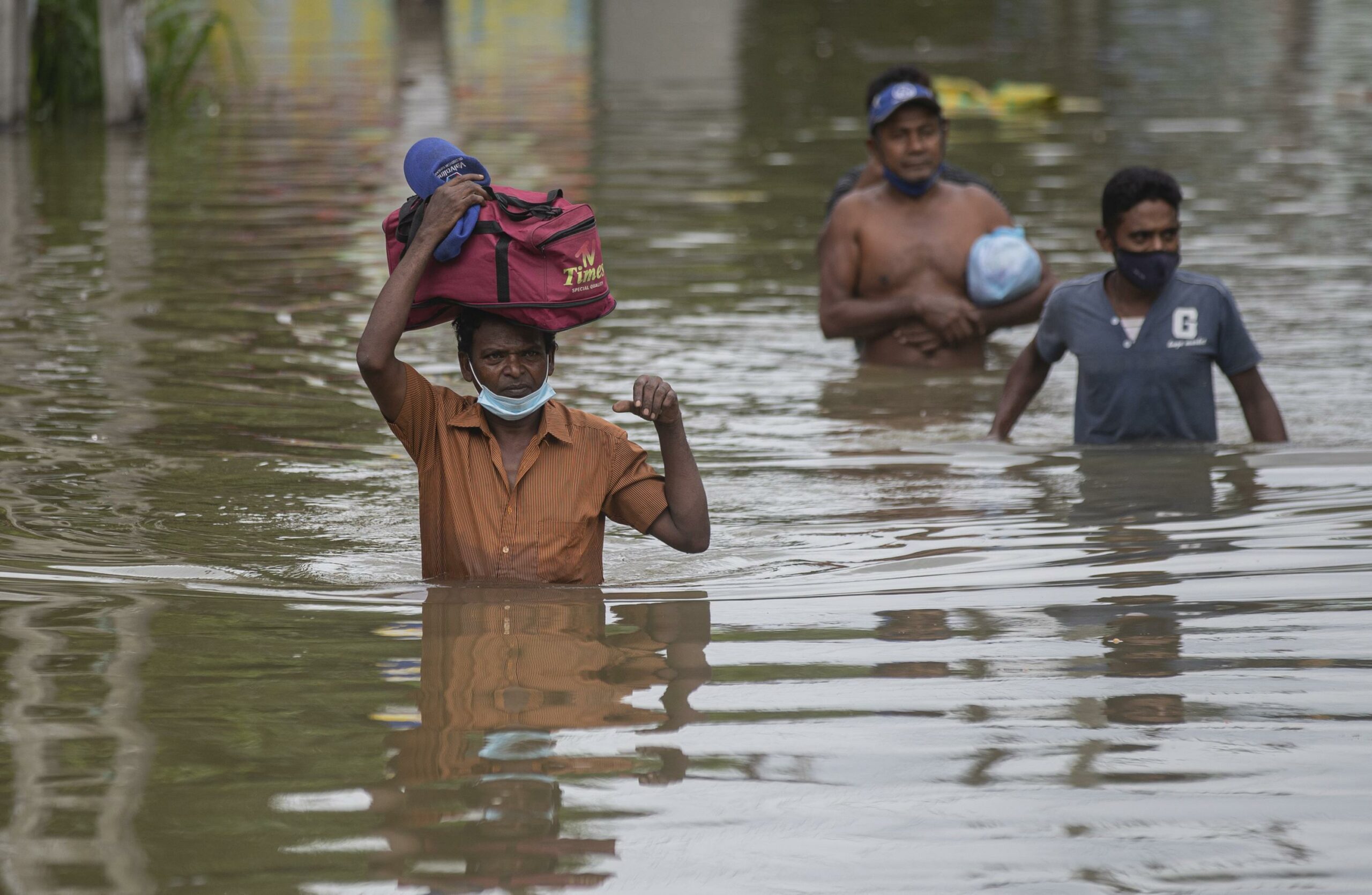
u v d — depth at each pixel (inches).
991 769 418.6
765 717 456.4
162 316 1147.9
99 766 419.5
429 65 3078.2
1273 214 1614.2
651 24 3969.0
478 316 569.0
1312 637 524.7
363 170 1865.2
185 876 361.1
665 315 1229.1
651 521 598.2
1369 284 1291.8
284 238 1465.3
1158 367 848.3
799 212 1670.8
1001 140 2171.5
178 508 715.4
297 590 590.9
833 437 892.0
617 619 553.0
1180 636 529.7
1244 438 871.1
